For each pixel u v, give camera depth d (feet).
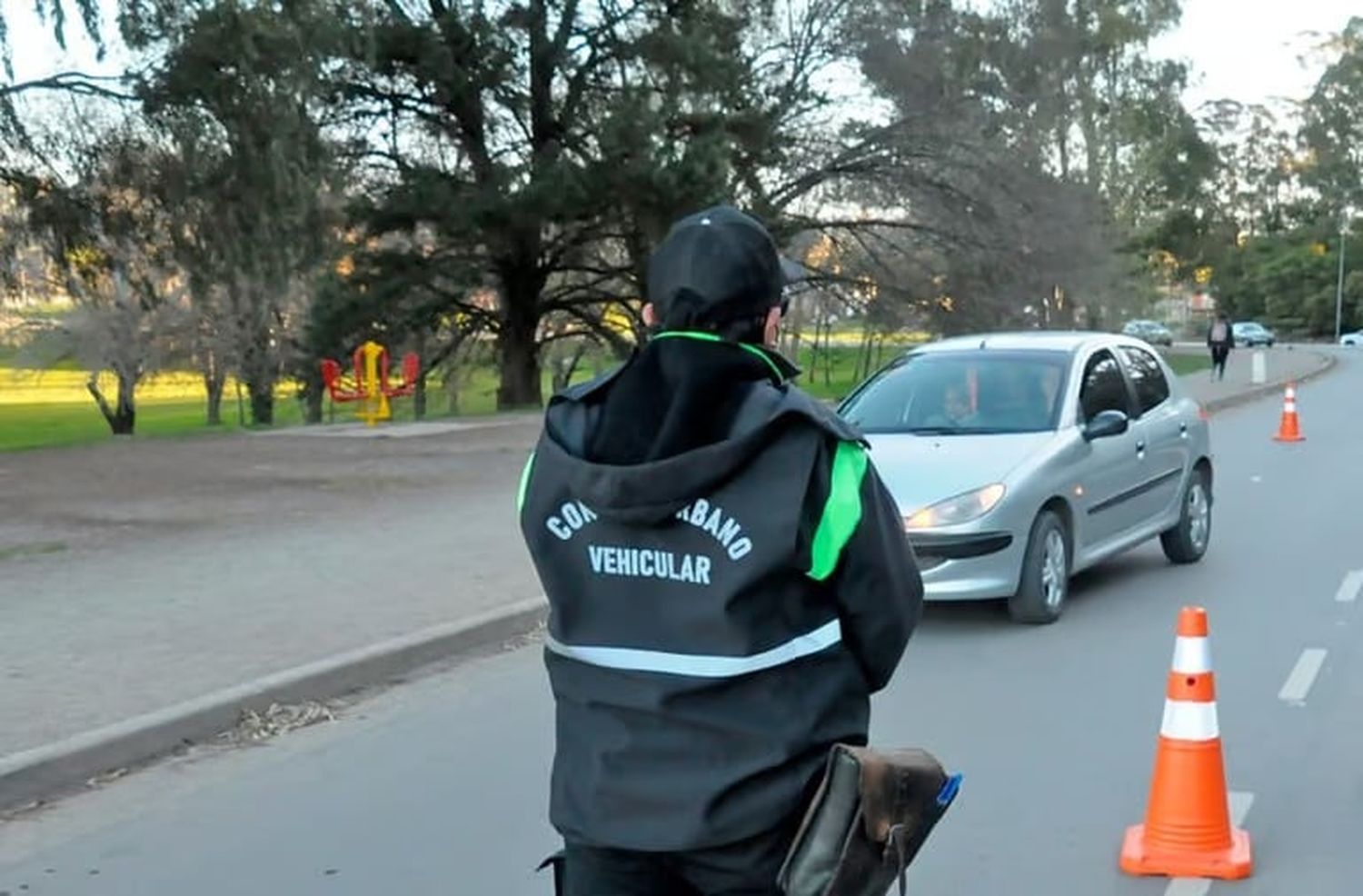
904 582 8.88
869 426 34.68
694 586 8.68
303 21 70.08
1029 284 134.00
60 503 51.37
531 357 129.49
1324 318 358.84
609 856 9.12
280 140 69.51
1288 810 19.93
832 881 8.65
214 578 36.76
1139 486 36.27
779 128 124.06
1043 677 27.32
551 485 9.14
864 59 128.06
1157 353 40.52
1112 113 199.72
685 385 8.84
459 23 107.65
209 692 25.39
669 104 107.96
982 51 141.08
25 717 23.88
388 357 116.47
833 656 8.87
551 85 113.80
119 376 178.40
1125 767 21.83
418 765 22.79
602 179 104.37
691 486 8.57
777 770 8.66
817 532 8.57
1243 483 58.18
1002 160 133.90
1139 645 29.81
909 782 8.87
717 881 8.91
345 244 111.65
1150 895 17.13
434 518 47.47
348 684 27.40
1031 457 32.01
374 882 18.02
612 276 128.26
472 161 114.01
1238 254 336.70
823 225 133.49
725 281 9.01
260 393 173.99
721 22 114.52
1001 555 30.68
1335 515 48.44
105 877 18.39
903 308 137.39
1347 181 353.51
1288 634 30.63
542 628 32.63
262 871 18.49
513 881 18.02
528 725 24.99
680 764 8.76
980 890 17.33
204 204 70.90
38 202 73.46
